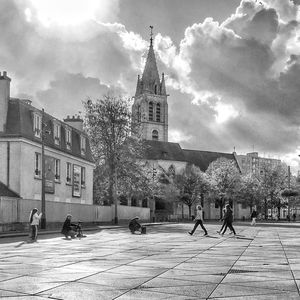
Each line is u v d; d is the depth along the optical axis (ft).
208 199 311.27
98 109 175.01
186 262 42.78
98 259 45.01
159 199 298.35
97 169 175.11
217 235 90.17
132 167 176.24
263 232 105.91
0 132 112.57
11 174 111.75
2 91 114.52
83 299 25.68
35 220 72.69
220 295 26.99
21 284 30.30
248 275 34.65
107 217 163.32
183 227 142.51
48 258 45.80
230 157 404.77
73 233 80.07
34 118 119.75
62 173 136.56
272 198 309.01
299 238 80.94
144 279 32.58
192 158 383.65
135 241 71.92
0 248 58.13
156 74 443.73
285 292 27.94
